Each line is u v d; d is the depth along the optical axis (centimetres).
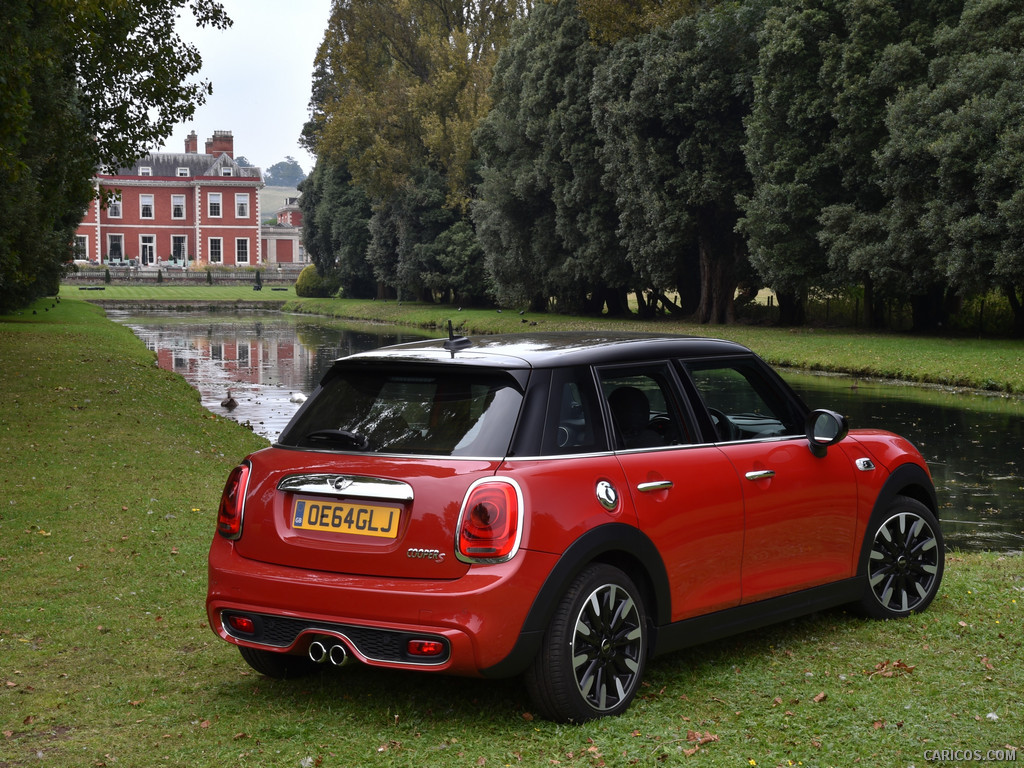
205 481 1016
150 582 650
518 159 5316
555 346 455
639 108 4034
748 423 509
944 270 2961
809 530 508
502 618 381
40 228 2352
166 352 3397
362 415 438
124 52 2108
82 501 889
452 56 6388
